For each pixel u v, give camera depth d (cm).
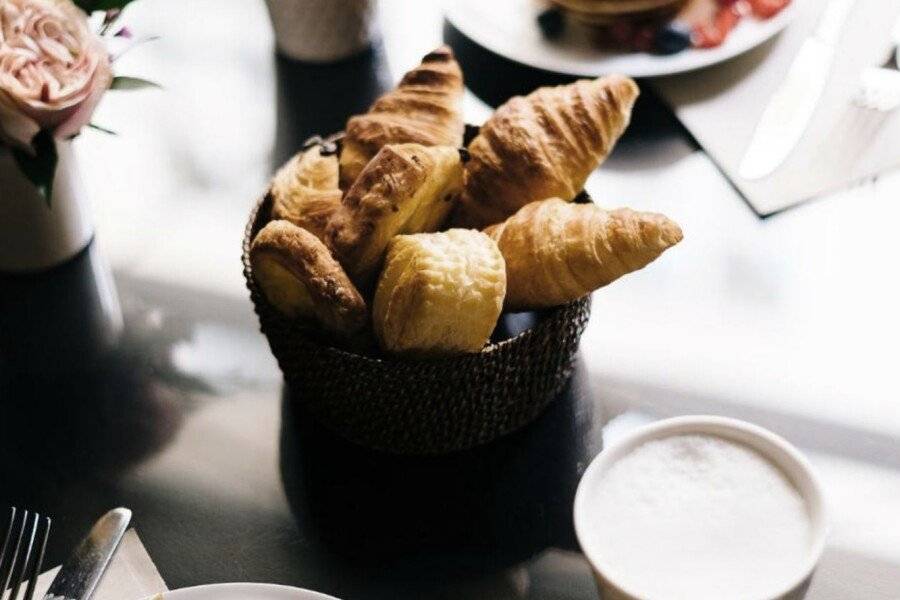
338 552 86
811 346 94
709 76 111
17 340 99
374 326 85
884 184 102
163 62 120
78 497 90
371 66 117
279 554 87
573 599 84
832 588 83
